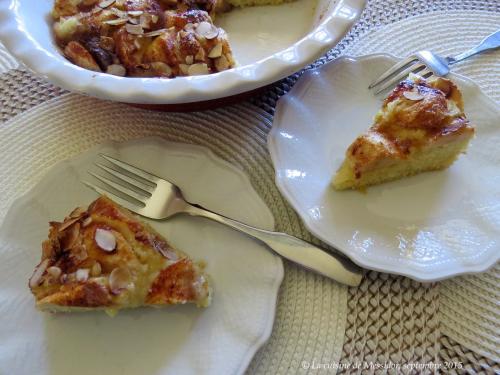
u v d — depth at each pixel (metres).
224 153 0.34
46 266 0.28
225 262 0.29
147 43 0.37
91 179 0.32
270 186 0.33
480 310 0.28
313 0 0.45
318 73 0.36
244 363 0.25
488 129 0.34
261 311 0.27
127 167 0.32
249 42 0.43
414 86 0.33
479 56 0.40
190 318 0.27
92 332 0.27
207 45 0.37
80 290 0.26
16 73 0.39
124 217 0.29
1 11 0.35
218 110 0.37
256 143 0.35
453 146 0.31
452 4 0.43
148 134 0.36
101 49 0.37
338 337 0.27
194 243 0.30
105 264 0.28
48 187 0.32
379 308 0.28
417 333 0.27
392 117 0.32
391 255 0.28
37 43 0.34
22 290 0.28
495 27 0.42
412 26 0.42
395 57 0.37
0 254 0.29
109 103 0.38
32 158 0.35
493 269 0.29
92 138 0.36
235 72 0.31
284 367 0.26
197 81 0.31
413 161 0.31
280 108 0.34
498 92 0.38
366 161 0.30
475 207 0.31
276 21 0.44
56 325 0.27
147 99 0.30
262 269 0.28
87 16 0.38
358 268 0.29
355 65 0.37
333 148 0.33
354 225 0.30
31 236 0.30
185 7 0.41
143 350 0.27
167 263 0.28
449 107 0.33
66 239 0.28
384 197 0.31
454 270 0.28
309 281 0.29
